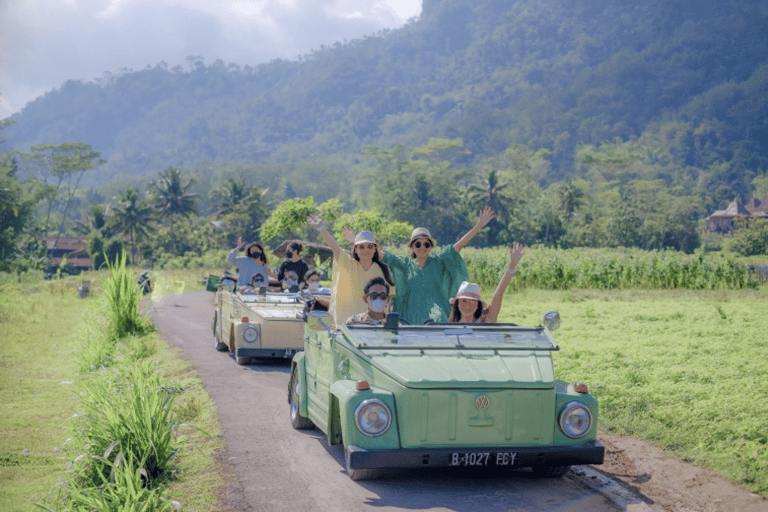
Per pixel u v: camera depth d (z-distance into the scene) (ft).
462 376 19.25
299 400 25.76
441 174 438.40
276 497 19.45
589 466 22.17
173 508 18.83
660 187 490.08
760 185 606.14
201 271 151.43
